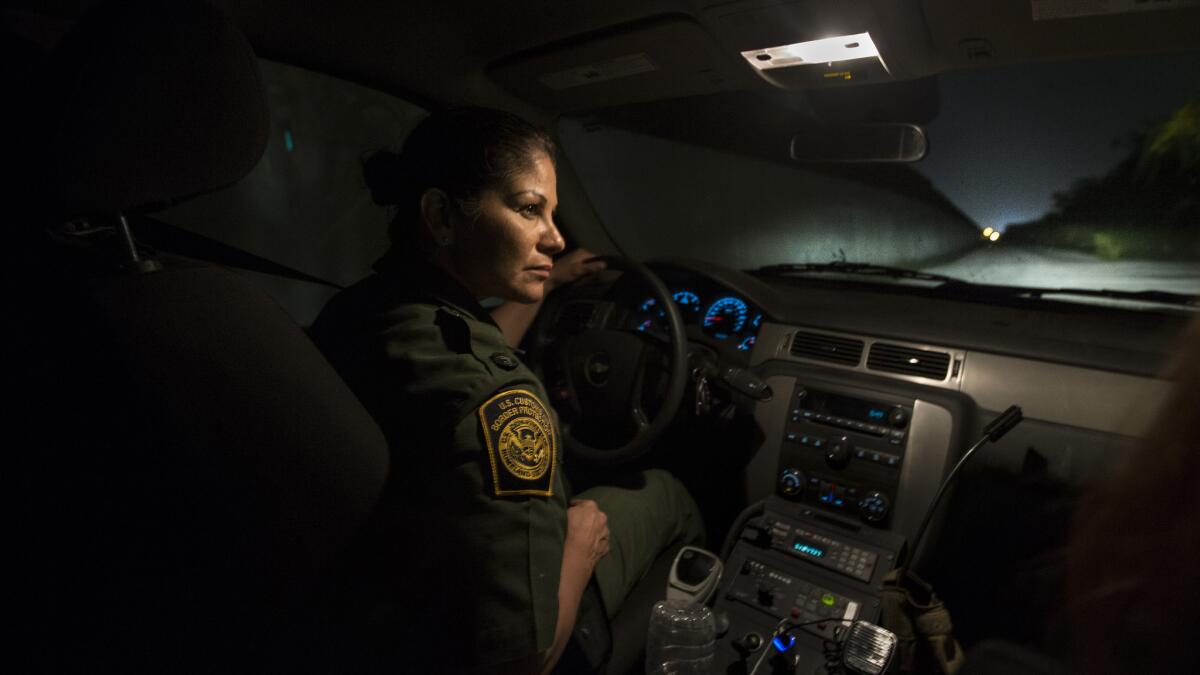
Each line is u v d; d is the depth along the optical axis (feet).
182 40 2.73
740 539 6.42
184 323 2.81
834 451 6.26
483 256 3.90
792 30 5.88
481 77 7.24
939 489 5.64
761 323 7.32
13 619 2.85
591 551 4.46
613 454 6.38
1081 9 5.08
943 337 6.45
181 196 2.85
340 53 6.38
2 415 2.79
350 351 3.62
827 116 7.38
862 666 4.69
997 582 6.22
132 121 2.65
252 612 3.10
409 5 6.12
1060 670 1.40
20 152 2.61
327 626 3.22
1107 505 1.21
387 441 3.34
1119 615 1.12
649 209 9.52
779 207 9.18
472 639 3.22
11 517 2.82
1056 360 6.01
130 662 2.98
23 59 3.04
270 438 2.96
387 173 4.01
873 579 5.76
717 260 9.28
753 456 6.85
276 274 5.39
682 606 5.44
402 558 3.26
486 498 3.26
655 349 6.84
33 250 2.81
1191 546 1.06
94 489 2.88
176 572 2.98
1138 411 1.40
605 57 6.72
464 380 3.38
